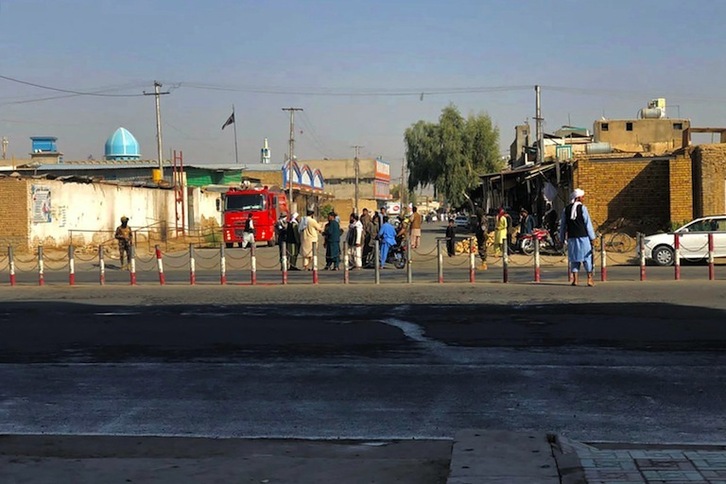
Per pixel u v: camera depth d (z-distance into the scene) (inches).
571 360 362.3
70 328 475.8
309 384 328.8
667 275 760.3
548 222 1286.9
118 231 1059.3
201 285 733.9
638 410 281.9
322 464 226.8
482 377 334.0
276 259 1226.6
